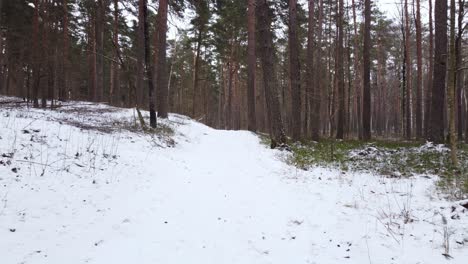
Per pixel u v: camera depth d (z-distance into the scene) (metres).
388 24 30.33
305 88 22.67
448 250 4.70
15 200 5.64
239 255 4.86
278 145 15.67
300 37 26.42
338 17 23.34
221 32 30.86
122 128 13.81
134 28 29.56
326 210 6.64
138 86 21.98
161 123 17.73
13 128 9.01
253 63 23.19
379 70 37.09
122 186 7.42
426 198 7.18
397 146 16.28
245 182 9.05
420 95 22.62
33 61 18.84
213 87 49.12
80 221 5.55
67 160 7.91
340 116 22.28
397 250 4.81
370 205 6.88
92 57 30.03
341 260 4.64
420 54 22.47
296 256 4.81
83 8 24.91
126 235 5.32
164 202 6.91
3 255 4.32
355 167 11.36
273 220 6.17
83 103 25.30
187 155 12.97
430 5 22.17
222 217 6.29
